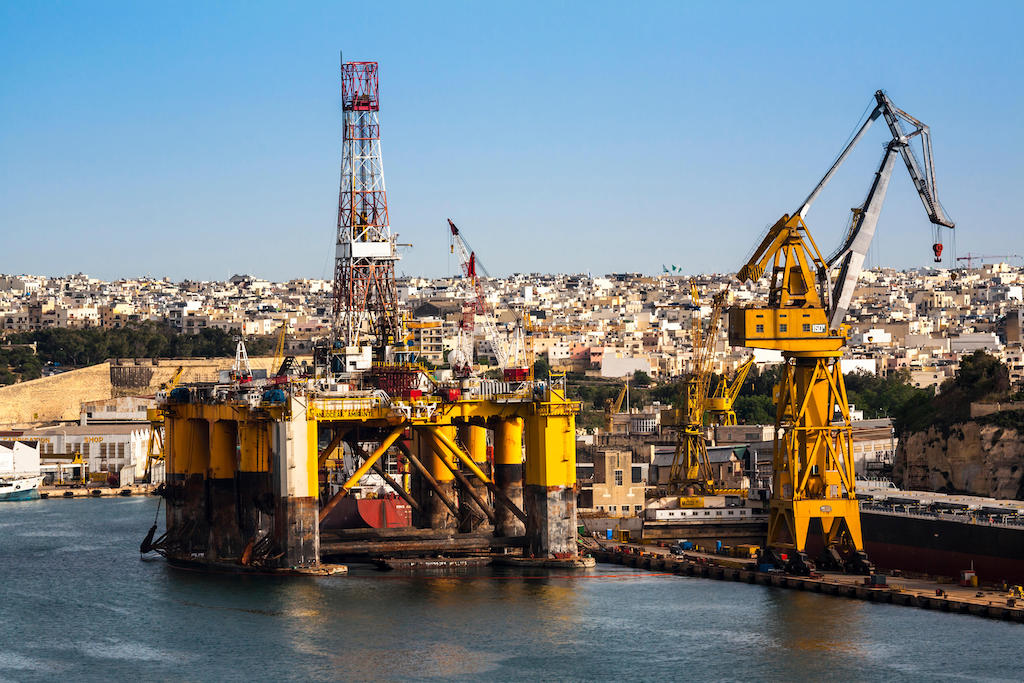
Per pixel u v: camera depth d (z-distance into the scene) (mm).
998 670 154125
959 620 175750
